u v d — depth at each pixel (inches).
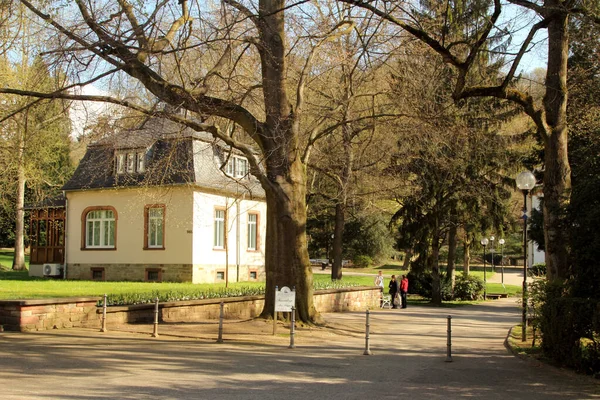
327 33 614.2
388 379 382.0
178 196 1232.2
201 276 1245.7
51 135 873.5
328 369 416.5
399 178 1010.1
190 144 765.3
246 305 790.5
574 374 399.2
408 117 678.5
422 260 1296.8
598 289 417.4
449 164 1009.5
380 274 1193.4
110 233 1318.9
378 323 799.7
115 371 379.9
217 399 309.1
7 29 617.6
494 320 915.4
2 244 2337.6
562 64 511.2
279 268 634.2
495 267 2908.5
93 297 614.9
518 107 943.0
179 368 399.5
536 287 486.6
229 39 514.0
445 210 1228.5
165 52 508.4
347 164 847.1
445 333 700.0
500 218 1238.3
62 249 1369.3
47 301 566.6
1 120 533.6
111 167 813.9
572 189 442.9
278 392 331.3
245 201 1402.6
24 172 1071.0
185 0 527.5
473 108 934.4
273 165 624.7
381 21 619.8
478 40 515.2
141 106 577.6
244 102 695.1
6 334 528.4
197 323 654.5
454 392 340.5
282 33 624.4
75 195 1347.2
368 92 750.5
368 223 1991.9
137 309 640.4
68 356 429.7
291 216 629.3
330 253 2124.8
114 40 508.7
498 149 1065.5
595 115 681.0
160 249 1253.1
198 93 556.4
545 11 508.4
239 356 460.4
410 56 696.4
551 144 504.7
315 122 719.1
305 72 660.7
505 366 442.0
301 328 622.2
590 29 635.5
